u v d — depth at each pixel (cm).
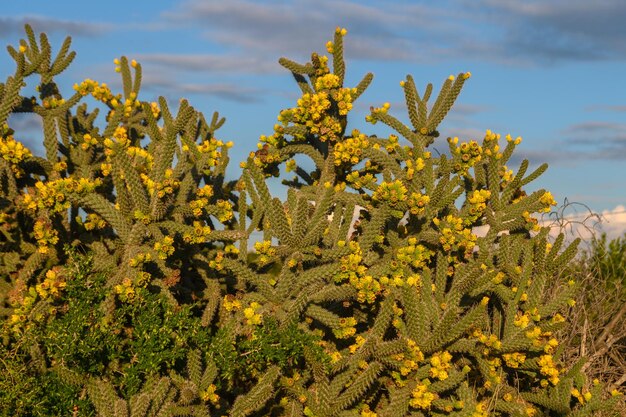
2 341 535
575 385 655
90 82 691
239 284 610
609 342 707
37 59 624
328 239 607
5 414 479
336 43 628
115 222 534
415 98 636
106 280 548
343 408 559
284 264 571
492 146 644
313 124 614
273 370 534
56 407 482
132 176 527
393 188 578
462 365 629
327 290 574
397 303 618
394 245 609
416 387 564
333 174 635
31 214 577
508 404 621
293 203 607
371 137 650
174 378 530
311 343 538
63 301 558
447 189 634
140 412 470
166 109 553
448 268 638
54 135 617
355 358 562
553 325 625
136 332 514
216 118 722
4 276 584
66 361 502
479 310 551
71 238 604
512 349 607
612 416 671
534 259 645
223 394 573
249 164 562
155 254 538
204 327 592
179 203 585
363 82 635
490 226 654
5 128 586
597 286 775
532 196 659
